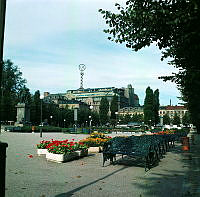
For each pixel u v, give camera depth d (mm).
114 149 8602
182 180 6426
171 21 4711
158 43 6055
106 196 4891
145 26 5609
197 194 5082
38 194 4902
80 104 118875
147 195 5012
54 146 9250
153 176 6898
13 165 8016
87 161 9414
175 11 5066
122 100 151125
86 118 87875
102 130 47031
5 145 2926
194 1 4344
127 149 8336
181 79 8094
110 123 80875
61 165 8336
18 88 68062
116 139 9219
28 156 10148
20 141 17766
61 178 6391
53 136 26406
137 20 5445
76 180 6215
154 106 69688
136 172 7461
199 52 5488
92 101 137625
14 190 5152
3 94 62375
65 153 9023
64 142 10062
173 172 7551
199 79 6266
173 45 6297
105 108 84750
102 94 142000
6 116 53750
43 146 10562
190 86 7824
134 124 77312
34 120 64062
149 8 5270
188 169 8094
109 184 5883
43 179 6219
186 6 4910
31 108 62188
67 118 79625
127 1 5633
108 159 9398
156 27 5465
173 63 8719
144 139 9141
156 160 10070
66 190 5258
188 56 5980
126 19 5527
